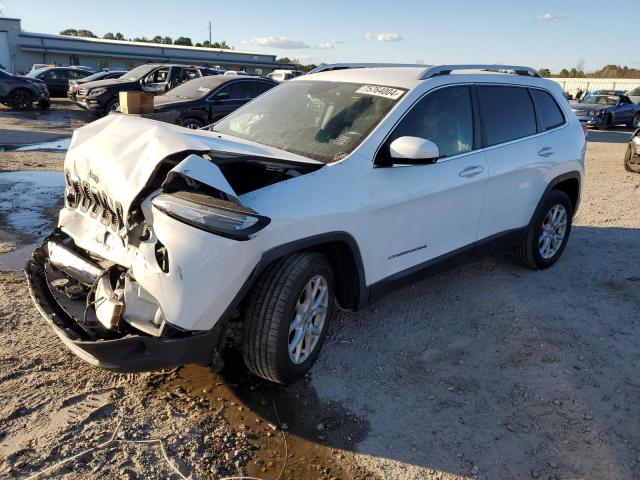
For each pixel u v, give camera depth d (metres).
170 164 2.77
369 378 3.34
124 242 2.85
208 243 2.51
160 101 11.42
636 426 3.00
